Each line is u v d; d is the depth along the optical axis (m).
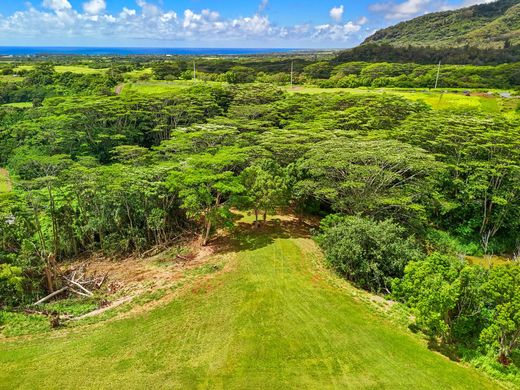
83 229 31.20
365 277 23.62
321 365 16.27
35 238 29.58
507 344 16.52
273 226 32.97
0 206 27.78
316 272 24.77
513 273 15.96
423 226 34.66
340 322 19.30
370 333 18.44
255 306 20.78
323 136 39.12
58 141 48.62
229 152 34.38
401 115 51.06
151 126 60.09
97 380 15.55
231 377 15.62
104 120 55.38
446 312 17.09
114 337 18.56
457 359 16.92
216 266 25.94
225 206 30.36
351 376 15.64
